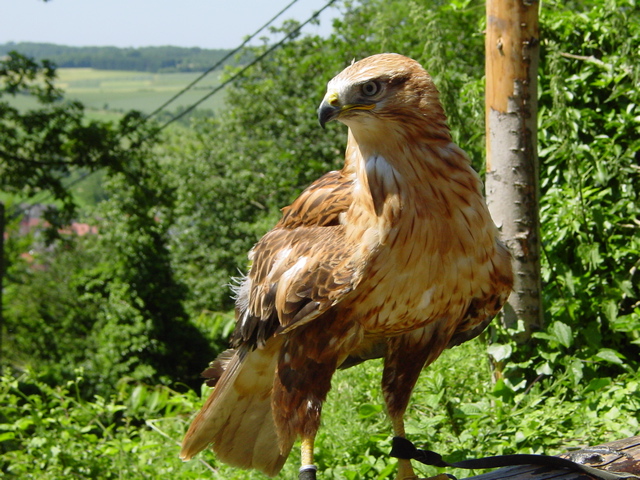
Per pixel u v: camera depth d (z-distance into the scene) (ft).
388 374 4.55
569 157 5.90
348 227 4.26
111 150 23.02
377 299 4.25
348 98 4.09
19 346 32.42
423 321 4.32
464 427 5.41
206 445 4.78
